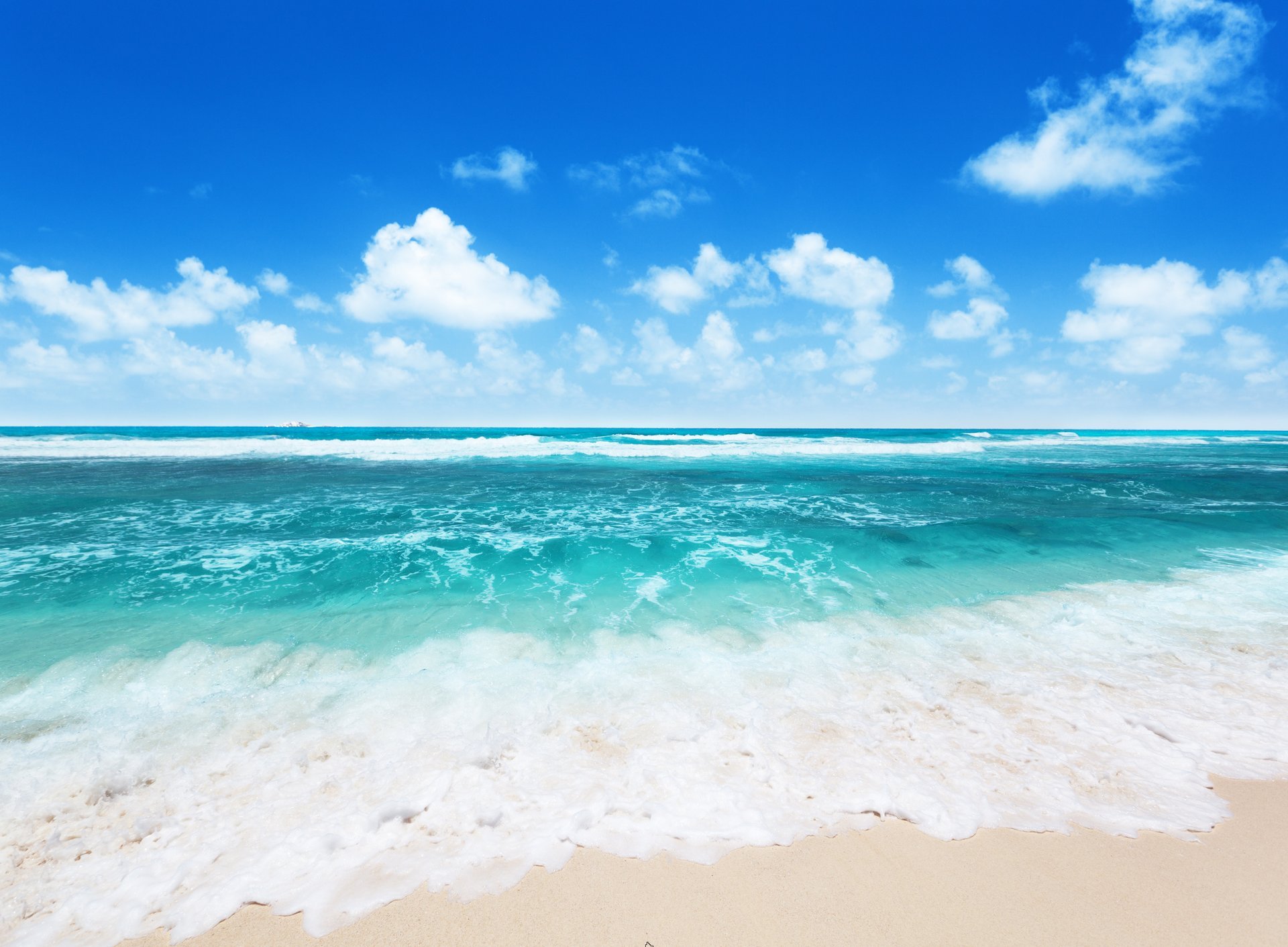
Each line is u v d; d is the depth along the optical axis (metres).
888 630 6.52
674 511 13.70
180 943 2.59
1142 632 6.46
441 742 4.14
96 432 58.03
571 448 31.39
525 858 3.06
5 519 11.98
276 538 10.57
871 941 2.62
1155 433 77.88
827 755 3.98
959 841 3.20
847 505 14.75
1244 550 10.38
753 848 3.15
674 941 2.62
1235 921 2.73
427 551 9.72
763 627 6.59
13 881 2.89
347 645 5.98
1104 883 2.94
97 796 3.51
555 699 4.80
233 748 4.06
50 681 5.09
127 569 8.56
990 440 48.81
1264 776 3.83
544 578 8.44
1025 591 8.01
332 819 3.34
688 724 4.37
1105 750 4.09
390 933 2.64
